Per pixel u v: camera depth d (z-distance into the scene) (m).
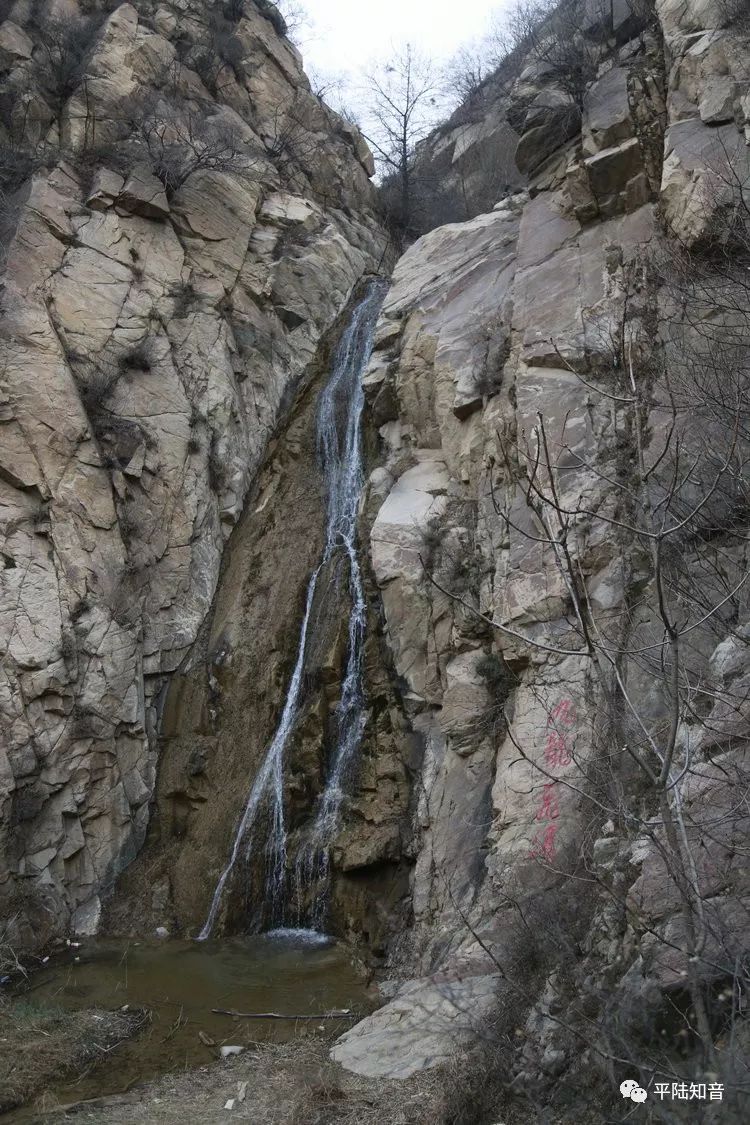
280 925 12.80
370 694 13.55
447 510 14.11
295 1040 9.02
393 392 16.66
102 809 14.34
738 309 9.50
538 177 16.58
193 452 17.80
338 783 13.25
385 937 11.31
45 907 13.06
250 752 14.63
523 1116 6.07
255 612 16.34
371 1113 7.00
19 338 15.75
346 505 17.06
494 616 12.23
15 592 14.16
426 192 31.83
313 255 22.38
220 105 24.12
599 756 7.51
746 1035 4.96
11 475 14.73
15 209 17.44
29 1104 8.10
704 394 8.28
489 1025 7.17
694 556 8.73
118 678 15.09
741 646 7.26
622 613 9.48
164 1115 7.60
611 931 6.66
